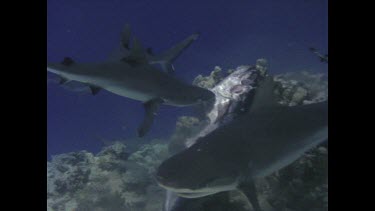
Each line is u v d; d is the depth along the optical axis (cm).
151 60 737
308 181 568
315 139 502
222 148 433
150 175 970
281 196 585
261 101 496
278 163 477
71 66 577
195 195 408
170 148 1070
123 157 1116
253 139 458
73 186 1027
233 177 420
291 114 500
